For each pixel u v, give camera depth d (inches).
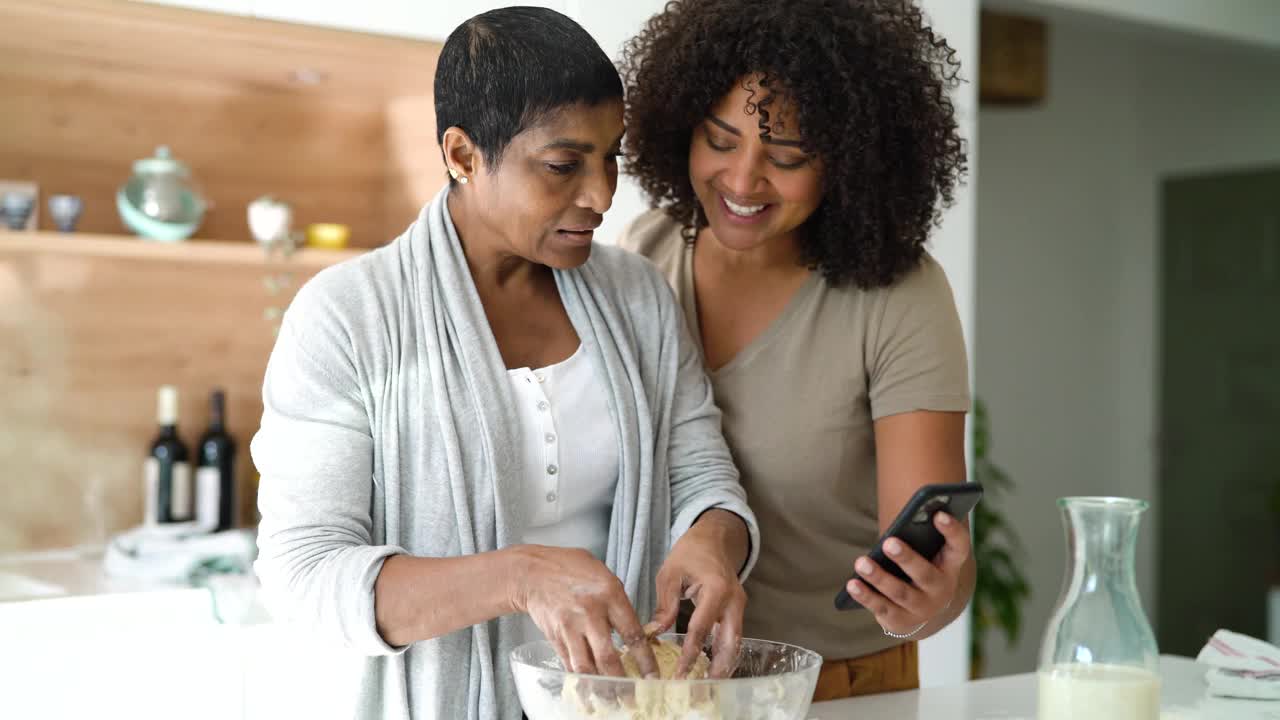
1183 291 200.7
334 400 47.4
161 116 121.7
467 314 49.3
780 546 60.1
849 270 58.3
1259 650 60.7
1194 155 199.8
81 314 119.0
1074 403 204.5
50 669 72.0
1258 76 193.0
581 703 38.7
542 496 50.9
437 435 48.5
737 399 59.5
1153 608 205.3
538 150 45.6
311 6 94.6
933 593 47.0
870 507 61.5
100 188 119.6
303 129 128.8
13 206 109.0
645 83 59.4
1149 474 205.2
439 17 97.5
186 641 74.9
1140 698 41.9
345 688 48.8
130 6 94.0
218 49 106.7
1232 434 195.9
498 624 49.5
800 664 43.7
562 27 46.1
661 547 53.4
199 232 124.0
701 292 62.3
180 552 108.3
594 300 53.7
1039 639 200.7
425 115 126.6
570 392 51.7
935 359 57.5
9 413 116.6
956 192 118.4
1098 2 139.1
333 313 48.0
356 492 47.0
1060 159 202.4
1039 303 201.2
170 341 123.2
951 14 116.8
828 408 58.6
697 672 44.7
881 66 54.4
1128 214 206.7
